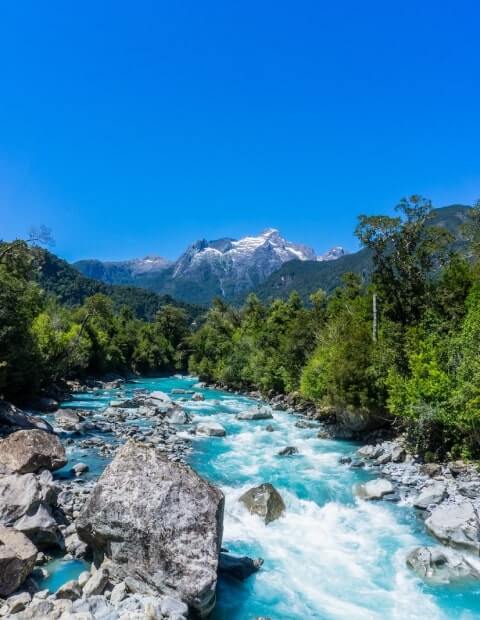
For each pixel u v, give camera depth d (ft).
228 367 217.56
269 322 230.27
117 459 45.44
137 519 40.93
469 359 75.61
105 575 40.60
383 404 100.01
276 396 174.50
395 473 77.25
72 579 41.75
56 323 225.15
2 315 126.31
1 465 57.82
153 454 45.75
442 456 81.00
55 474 69.82
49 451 63.00
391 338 103.71
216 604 41.45
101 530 41.73
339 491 69.10
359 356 104.58
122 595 38.70
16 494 48.11
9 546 39.91
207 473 76.54
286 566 48.24
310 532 56.03
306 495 67.46
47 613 34.81
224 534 54.65
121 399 157.89
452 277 123.65
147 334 359.25
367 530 56.49
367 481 73.82
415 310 123.85
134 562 40.42
